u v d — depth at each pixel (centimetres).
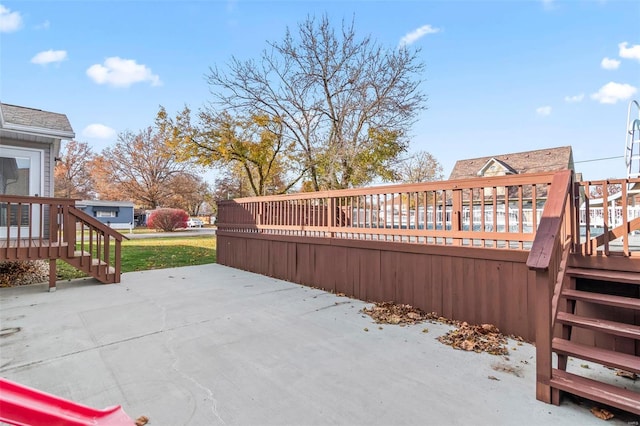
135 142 3353
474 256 374
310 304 471
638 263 277
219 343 323
